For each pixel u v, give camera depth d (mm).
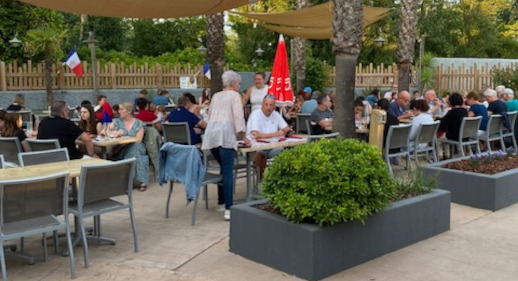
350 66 6480
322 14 11203
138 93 17422
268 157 6797
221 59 10742
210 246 4711
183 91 18328
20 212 3771
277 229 4070
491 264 4188
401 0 11469
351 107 6555
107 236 5059
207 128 5629
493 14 33062
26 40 16047
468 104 9750
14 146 6586
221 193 5961
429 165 6555
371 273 4012
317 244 3846
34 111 15148
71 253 3969
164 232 5188
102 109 9859
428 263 4215
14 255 4352
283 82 8469
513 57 33156
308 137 6242
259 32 25812
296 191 4012
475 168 6309
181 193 7031
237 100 5594
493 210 5836
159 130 9141
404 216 4559
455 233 5016
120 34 27500
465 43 30484
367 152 4195
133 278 3951
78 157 6418
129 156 7242
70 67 14906
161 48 27609
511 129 9469
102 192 4363
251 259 4336
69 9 8430
